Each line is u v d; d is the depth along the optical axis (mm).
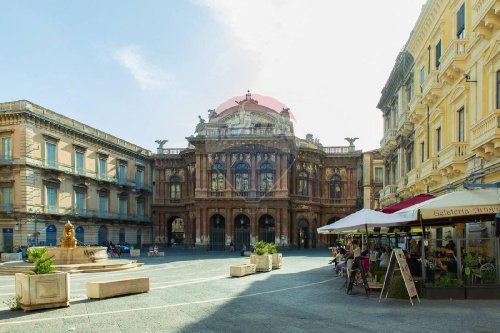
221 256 49469
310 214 70000
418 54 32469
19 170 49250
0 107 50000
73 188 57656
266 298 16438
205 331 11109
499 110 17438
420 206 15586
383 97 45406
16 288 14297
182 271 29219
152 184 78062
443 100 26375
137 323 12047
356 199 73875
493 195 15805
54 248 31188
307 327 11484
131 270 30203
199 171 65312
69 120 57094
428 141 29406
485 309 13641
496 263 15953
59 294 14320
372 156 72875
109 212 65312
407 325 11586
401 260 15242
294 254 52938
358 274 19609
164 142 78500
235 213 65125
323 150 74125
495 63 18953
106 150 65438
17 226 48875
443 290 15617
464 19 23344
